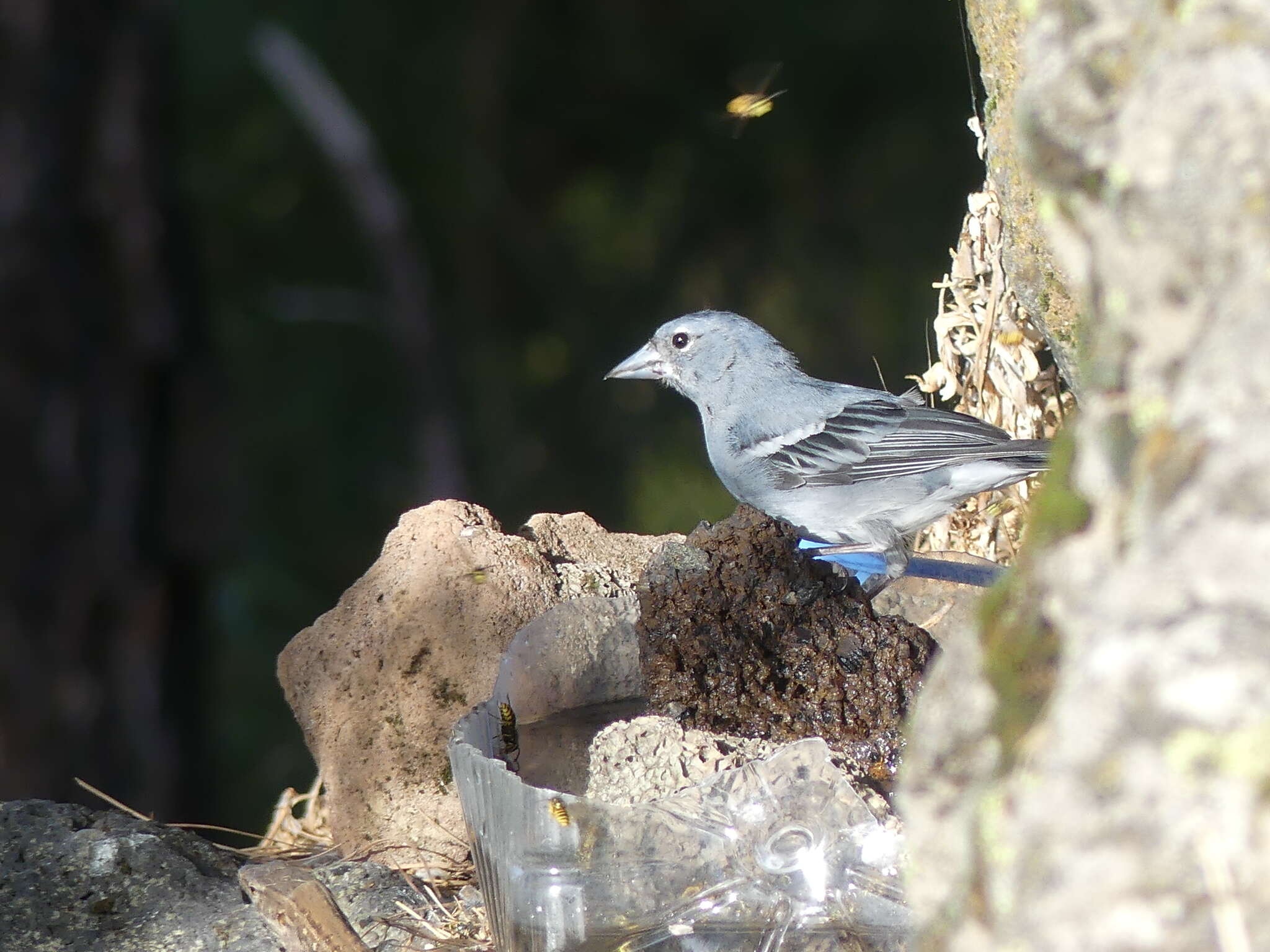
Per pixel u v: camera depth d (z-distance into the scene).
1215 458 3.63
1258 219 3.83
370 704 7.95
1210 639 3.46
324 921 6.68
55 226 14.64
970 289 9.75
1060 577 4.01
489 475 22.47
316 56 23.23
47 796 14.32
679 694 7.08
